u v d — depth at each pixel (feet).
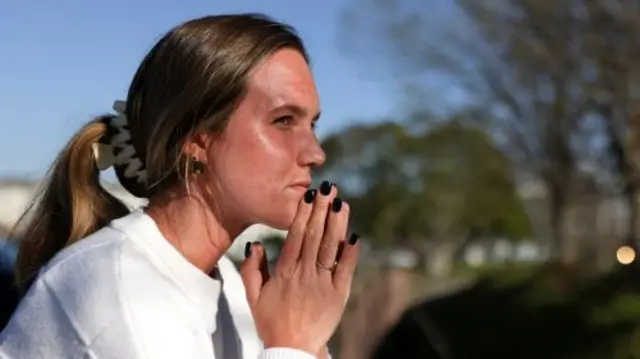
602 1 42.70
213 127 5.03
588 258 60.64
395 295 28.32
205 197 5.15
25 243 5.76
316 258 5.00
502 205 98.84
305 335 4.90
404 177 91.91
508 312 46.03
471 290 50.29
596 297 44.55
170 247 5.09
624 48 43.32
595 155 57.16
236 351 5.44
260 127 5.04
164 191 5.22
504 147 61.77
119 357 4.61
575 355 41.14
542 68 49.32
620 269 46.80
